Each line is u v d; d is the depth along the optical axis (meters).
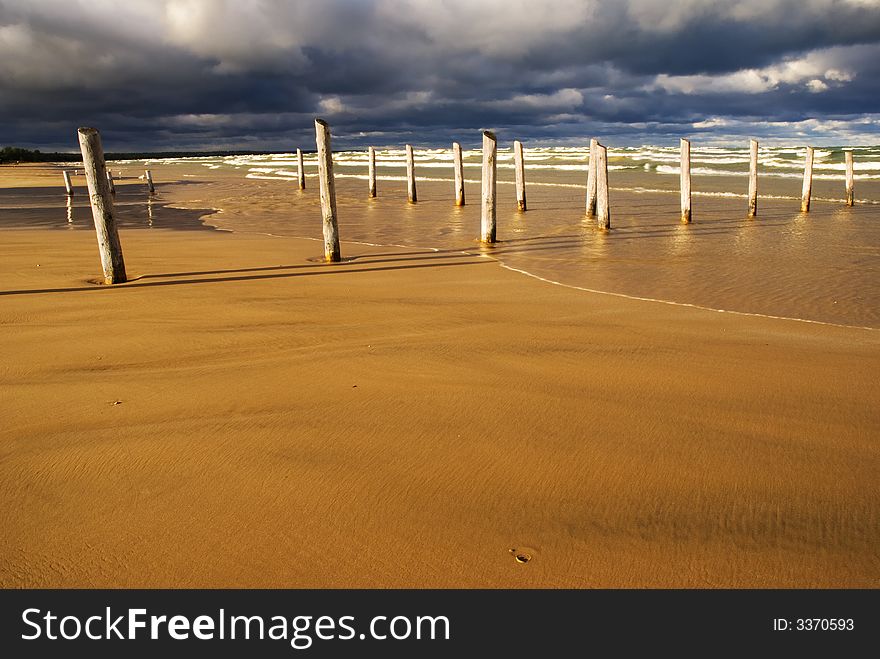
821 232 13.96
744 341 5.38
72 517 2.66
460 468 3.03
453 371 4.45
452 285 8.12
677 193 25.22
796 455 3.15
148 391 4.10
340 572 2.32
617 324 6.00
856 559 2.35
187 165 80.50
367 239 13.62
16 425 3.57
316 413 3.70
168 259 10.38
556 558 2.37
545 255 10.98
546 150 63.88
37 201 27.06
